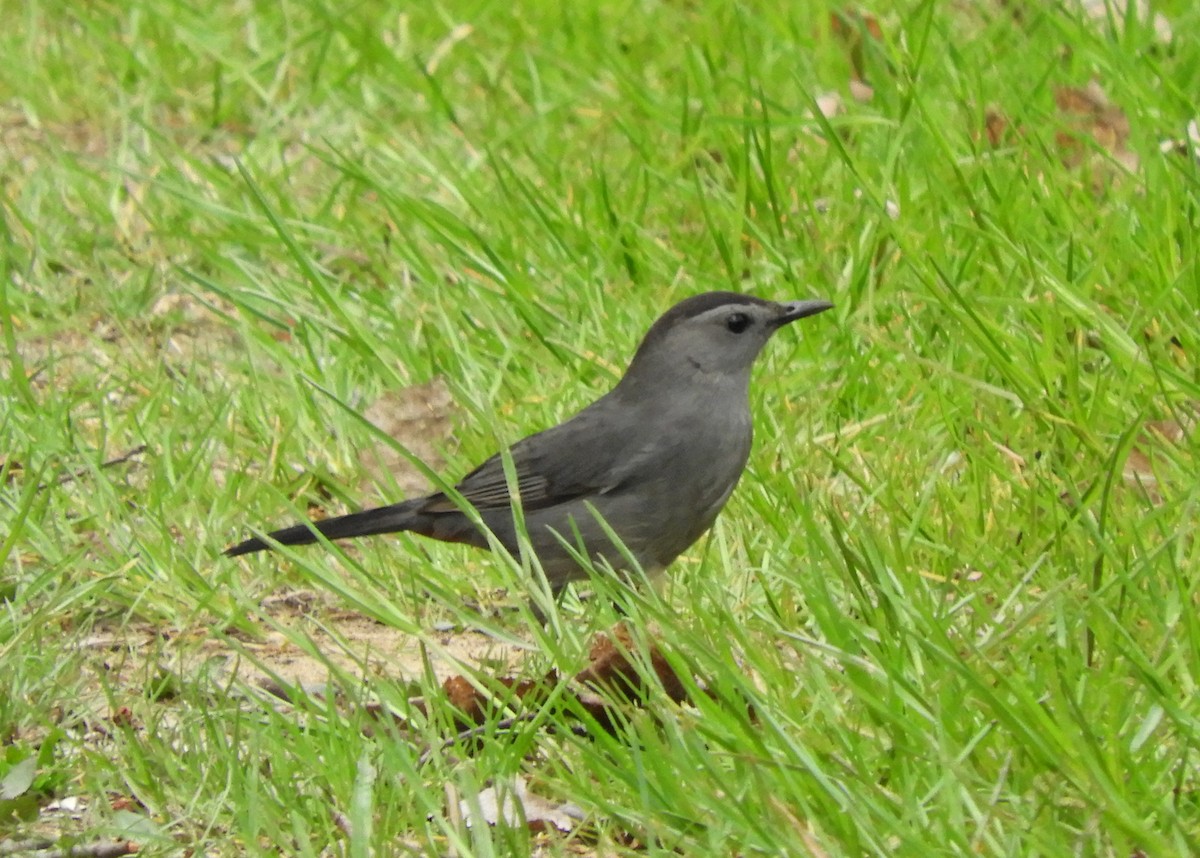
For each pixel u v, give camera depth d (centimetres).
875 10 1528
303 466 1104
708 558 938
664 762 689
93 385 1184
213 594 912
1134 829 615
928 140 1264
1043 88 1377
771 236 1242
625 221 1262
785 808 643
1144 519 859
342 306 1237
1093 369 1065
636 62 1565
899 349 1026
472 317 1215
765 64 1518
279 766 734
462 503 880
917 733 680
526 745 730
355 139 1510
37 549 966
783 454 1005
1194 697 710
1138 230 1158
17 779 749
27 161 1522
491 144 1431
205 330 1295
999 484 951
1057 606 758
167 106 1622
